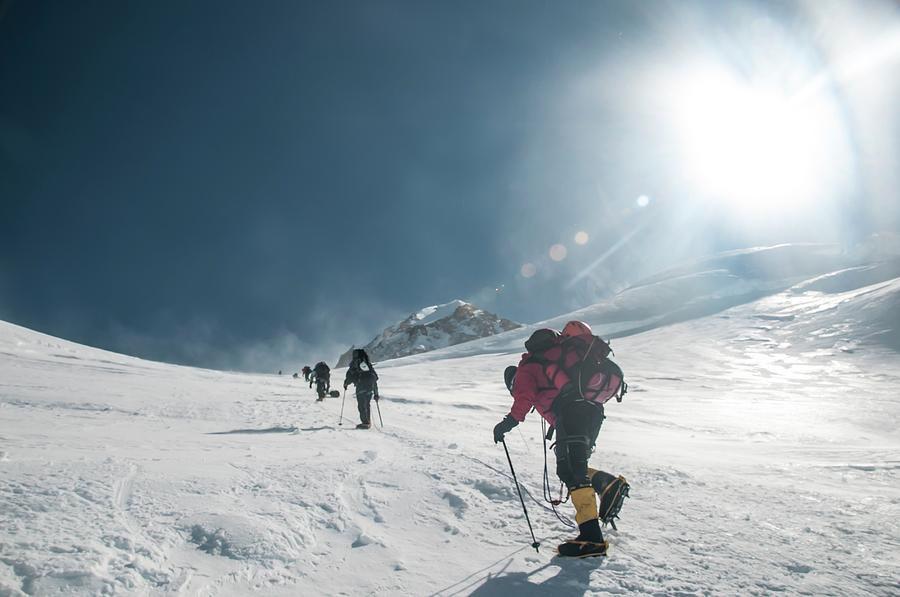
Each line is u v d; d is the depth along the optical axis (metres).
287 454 5.40
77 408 12.16
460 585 2.39
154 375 29.31
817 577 2.43
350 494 3.80
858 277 67.94
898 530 3.05
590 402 3.04
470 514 3.42
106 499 3.21
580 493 2.80
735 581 2.39
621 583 2.38
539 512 3.45
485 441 6.92
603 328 74.12
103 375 25.33
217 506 3.24
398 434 7.68
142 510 3.07
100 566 2.27
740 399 23.98
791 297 66.00
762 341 47.94
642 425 13.02
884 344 39.91
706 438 10.39
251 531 2.83
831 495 3.84
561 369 3.04
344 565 2.61
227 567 2.48
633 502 3.67
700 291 85.50
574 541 2.74
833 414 18.02
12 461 3.90
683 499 3.74
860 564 2.56
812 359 39.50
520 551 2.81
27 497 3.05
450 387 32.03
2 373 20.92
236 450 5.62
